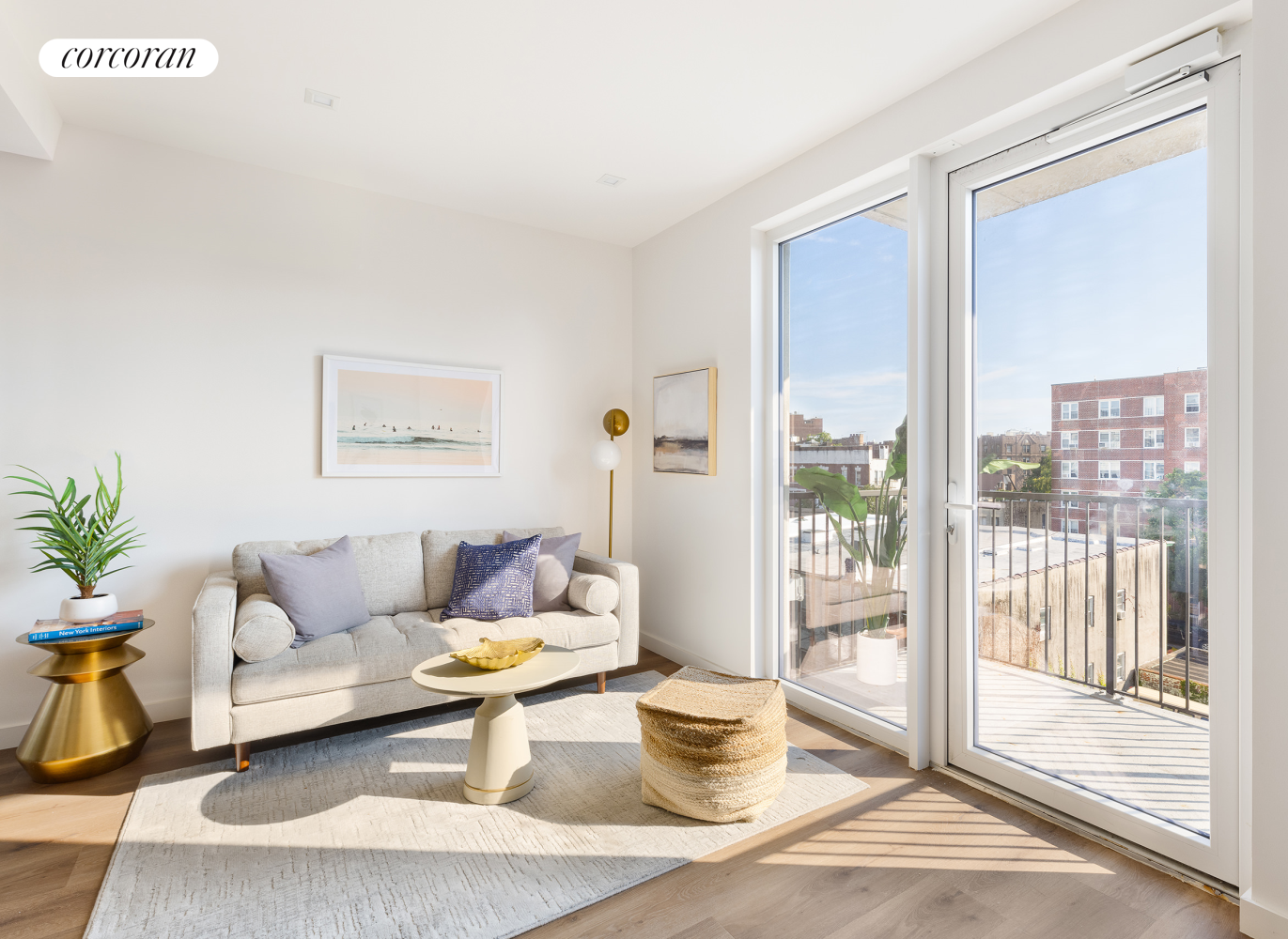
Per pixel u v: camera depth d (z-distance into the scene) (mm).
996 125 2365
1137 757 2053
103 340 2904
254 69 2453
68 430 2842
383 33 2244
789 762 2627
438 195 3623
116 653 2588
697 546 3811
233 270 3184
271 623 2523
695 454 3768
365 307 3531
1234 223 1810
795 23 2186
